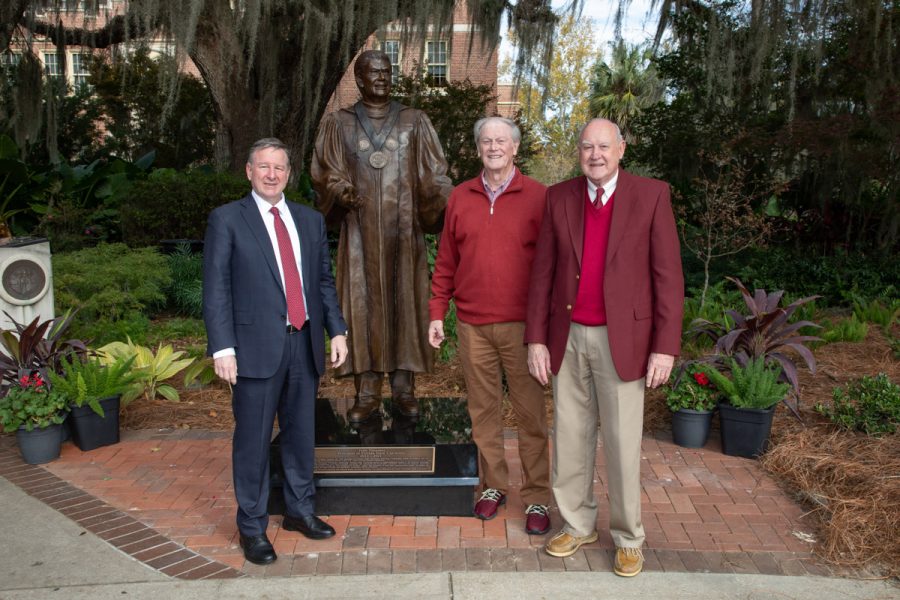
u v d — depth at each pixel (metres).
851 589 2.85
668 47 10.12
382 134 4.08
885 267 9.90
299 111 12.29
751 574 2.97
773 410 4.39
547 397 5.50
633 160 12.15
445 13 9.46
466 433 3.75
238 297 2.95
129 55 9.58
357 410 4.11
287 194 11.02
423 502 3.54
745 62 9.52
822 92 9.86
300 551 3.18
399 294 4.15
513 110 16.47
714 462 4.30
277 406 3.15
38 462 4.29
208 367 5.76
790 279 9.88
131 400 5.05
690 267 10.57
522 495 3.45
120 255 8.19
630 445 2.87
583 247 2.88
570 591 2.83
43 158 15.26
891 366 6.34
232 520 3.52
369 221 4.08
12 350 4.67
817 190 10.74
